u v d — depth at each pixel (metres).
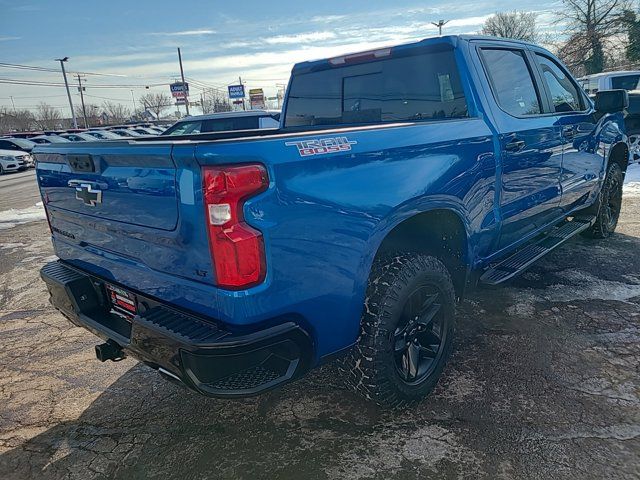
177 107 67.81
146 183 2.16
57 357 3.75
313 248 2.12
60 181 2.84
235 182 1.89
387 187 2.40
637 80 11.77
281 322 2.10
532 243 4.28
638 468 2.28
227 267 1.93
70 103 54.66
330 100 4.08
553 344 3.45
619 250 5.37
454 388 2.99
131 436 2.76
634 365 3.13
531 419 2.66
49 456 2.63
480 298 4.28
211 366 1.97
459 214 2.91
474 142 3.00
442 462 2.40
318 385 3.13
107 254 2.61
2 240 7.78
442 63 3.32
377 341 2.51
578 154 4.44
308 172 2.09
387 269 2.57
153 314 2.23
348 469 2.39
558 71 4.40
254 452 2.56
